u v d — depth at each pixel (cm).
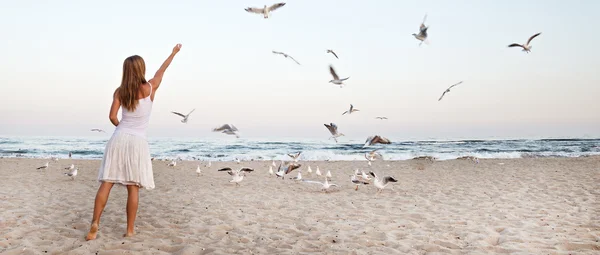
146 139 522
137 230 583
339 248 514
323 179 1449
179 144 5038
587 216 725
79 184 1212
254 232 600
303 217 722
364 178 1252
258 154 3156
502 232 608
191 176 1499
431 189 1126
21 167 1795
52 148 3697
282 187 1179
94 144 4569
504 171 1619
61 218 679
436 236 581
